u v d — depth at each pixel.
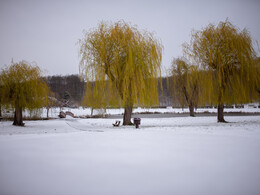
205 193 3.66
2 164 5.09
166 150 6.52
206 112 42.97
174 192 3.68
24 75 22.61
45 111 55.53
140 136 9.76
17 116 23.09
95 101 20.00
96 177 4.30
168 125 19.95
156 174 4.47
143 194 3.60
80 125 22.77
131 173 4.52
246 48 20.11
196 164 5.12
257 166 4.99
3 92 21.88
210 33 21.33
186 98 34.53
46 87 24.39
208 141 8.20
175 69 35.66
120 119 31.83
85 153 6.11
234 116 30.50
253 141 8.18
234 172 4.61
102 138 9.06
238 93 20.36
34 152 6.23
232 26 21.00
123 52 19.34
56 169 4.75
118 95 19.78
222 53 20.66
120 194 3.59
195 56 21.98
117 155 5.89
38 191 3.71
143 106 20.25
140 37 19.97
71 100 77.62
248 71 20.09
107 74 19.56
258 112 39.84
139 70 19.23
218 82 21.17
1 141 8.19
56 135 10.41
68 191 3.70
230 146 7.18
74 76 93.44
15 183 4.03
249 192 3.69
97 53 19.42
